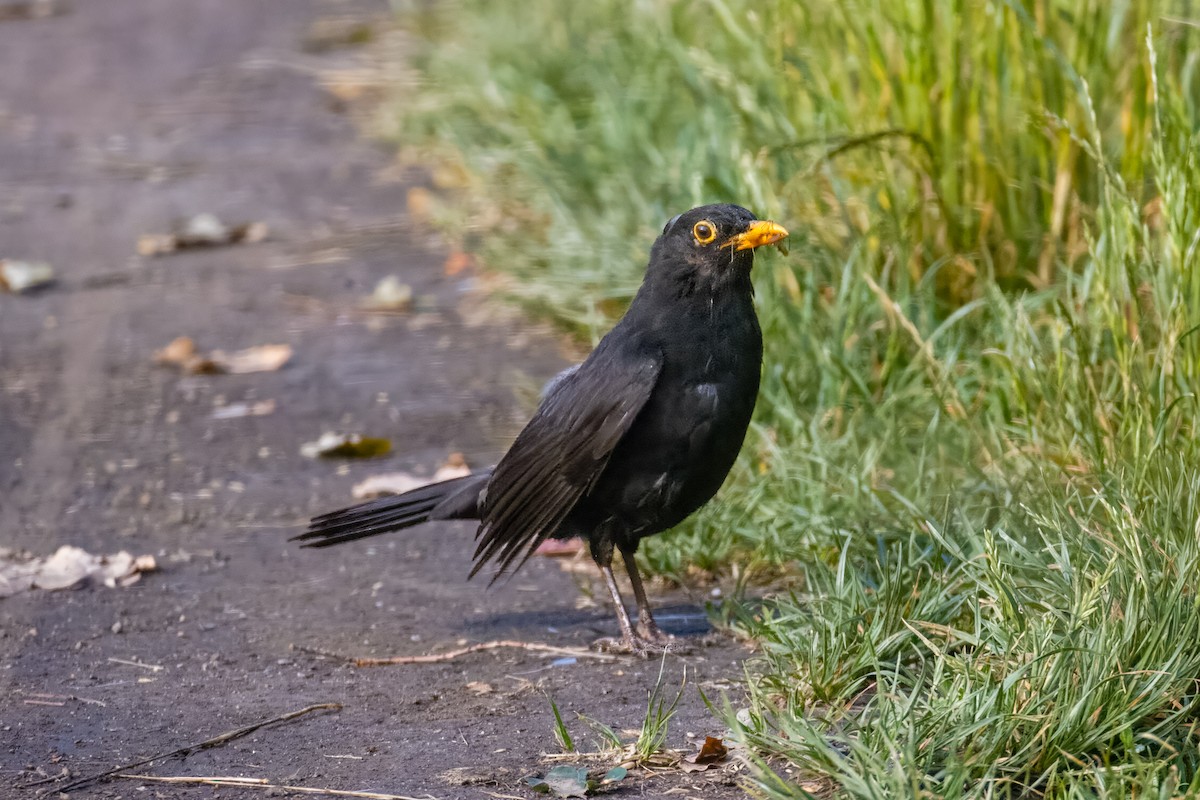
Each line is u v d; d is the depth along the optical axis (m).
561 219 15.26
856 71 12.41
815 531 9.35
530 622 9.26
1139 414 8.66
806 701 7.46
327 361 14.02
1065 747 6.39
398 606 9.52
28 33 27.64
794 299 11.55
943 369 10.45
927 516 8.81
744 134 13.04
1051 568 7.64
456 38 22.73
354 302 15.44
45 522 10.86
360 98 22.73
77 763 7.27
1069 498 8.46
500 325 14.73
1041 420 9.79
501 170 17.59
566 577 10.04
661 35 15.98
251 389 13.43
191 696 8.12
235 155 20.41
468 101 19.62
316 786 6.96
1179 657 6.71
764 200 11.84
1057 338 9.48
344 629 9.14
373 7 27.70
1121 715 6.46
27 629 9.06
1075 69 11.02
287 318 15.09
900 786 5.91
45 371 13.88
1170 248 9.03
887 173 11.52
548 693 8.09
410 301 15.35
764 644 8.05
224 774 7.13
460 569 10.21
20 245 17.28
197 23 27.66
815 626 7.73
